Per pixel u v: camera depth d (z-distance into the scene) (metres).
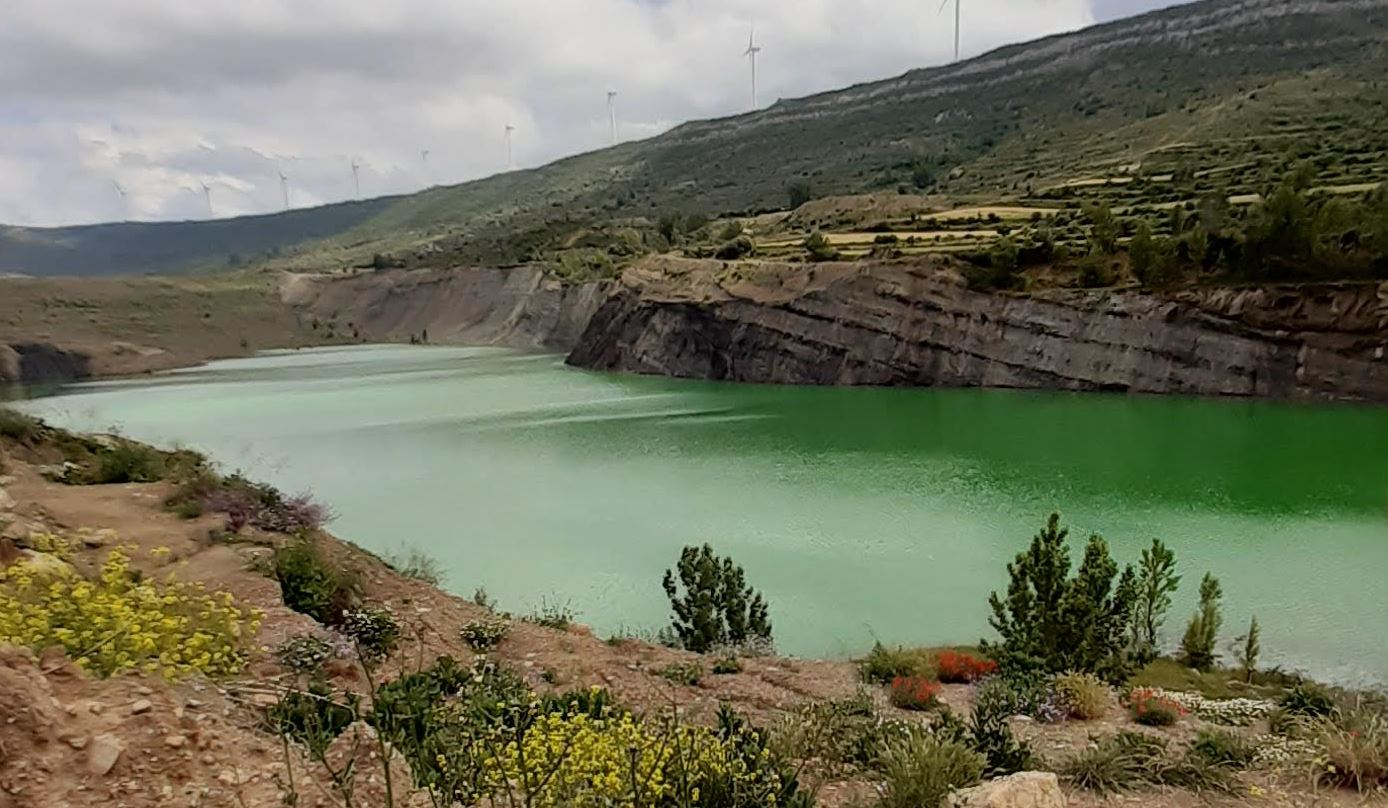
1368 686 16.73
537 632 15.49
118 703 6.08
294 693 7.70
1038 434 46.94
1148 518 29.77
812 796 7.10
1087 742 11.01
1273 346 54.69
